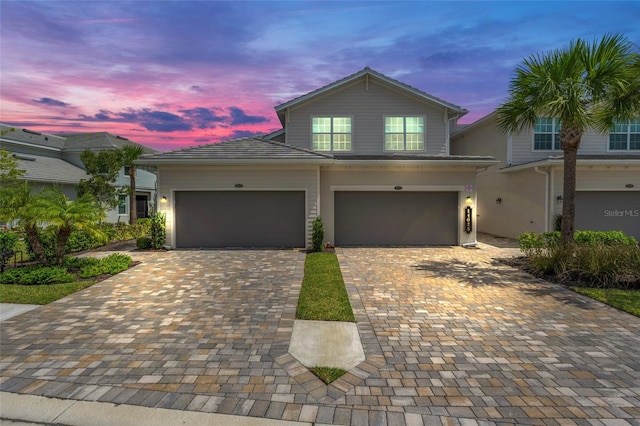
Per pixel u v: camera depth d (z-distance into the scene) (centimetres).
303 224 1217
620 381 349
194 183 1195
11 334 467
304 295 645
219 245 1218
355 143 1452
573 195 880
